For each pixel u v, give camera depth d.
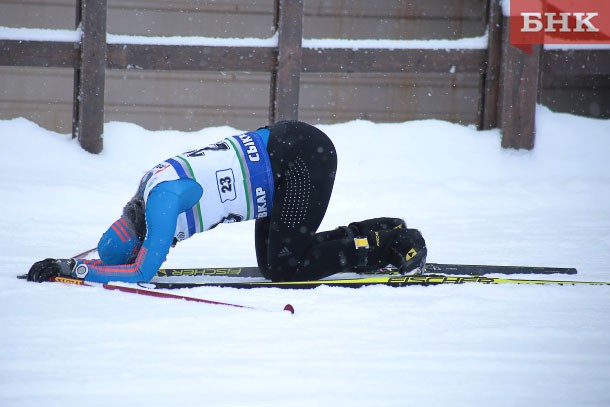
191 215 14.43
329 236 16.02
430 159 34.81
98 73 32.62
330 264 15.39
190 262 18.83
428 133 36.44
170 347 11.05
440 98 44.81
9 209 25.78
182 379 9.79
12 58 32.03
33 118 42.59
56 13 42.28
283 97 33.62
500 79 35.81
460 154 35.09
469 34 44.47
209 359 10.56
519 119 35.09
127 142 34.47
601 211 28.72
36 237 21.88
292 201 15.09
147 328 11.98
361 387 9.65
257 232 16.38
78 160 32.38
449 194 30.53
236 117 44.16
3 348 10.85
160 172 14.23
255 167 14.85
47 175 30.33
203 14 43.12
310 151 15.33
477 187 31.75
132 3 42.47
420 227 25.23
